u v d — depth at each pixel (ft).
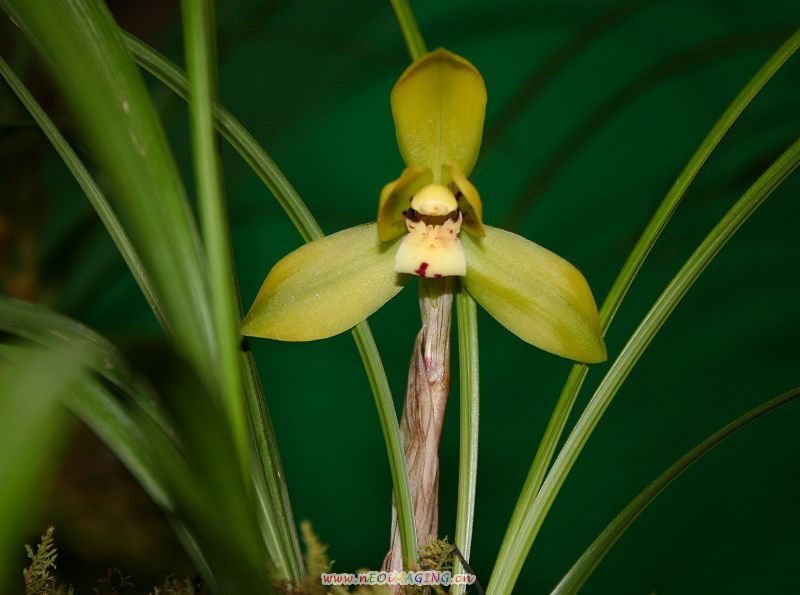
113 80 0.62
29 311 0.65
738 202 0.72
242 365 0.74
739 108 0.72
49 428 0.37
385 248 0.79
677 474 0.73
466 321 0.77
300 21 1.44
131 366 0.52
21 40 0.92
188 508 0.58
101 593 0.81
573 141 1.04
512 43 1.47
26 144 0.89
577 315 0.76
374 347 0.74
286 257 0.77
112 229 0.73
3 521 0.34
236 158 1.10
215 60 0.72
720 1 1.45
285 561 0.73
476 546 1.46
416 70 0.74
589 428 0.74
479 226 0.77
